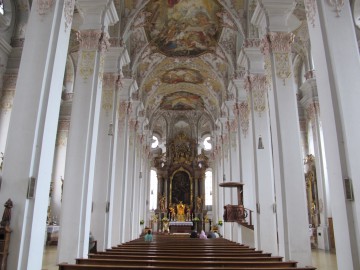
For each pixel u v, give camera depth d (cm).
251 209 1656
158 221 3262
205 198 3419
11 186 596
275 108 1039
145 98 2578
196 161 3503
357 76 643
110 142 1301
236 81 1803
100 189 1227
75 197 950
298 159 985
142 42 1888
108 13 1145
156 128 3575
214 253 945
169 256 835
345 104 627
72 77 2150
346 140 609
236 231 1741
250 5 1501
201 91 2795
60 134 2070
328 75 652
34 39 676
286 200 955
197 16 1812
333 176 625
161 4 1686
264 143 1338
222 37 1886
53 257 1226
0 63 1565
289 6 1131
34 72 654
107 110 1347
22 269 570
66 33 730
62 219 934
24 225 582
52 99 663
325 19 680
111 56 1421
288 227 935
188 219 3291
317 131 1873
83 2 1116
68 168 973
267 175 1284
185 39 2012
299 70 2116
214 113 2914
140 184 2466
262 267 695
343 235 591
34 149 617
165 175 3481
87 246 955
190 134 3572
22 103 636
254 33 1499
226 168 2273
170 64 2312
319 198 1814
